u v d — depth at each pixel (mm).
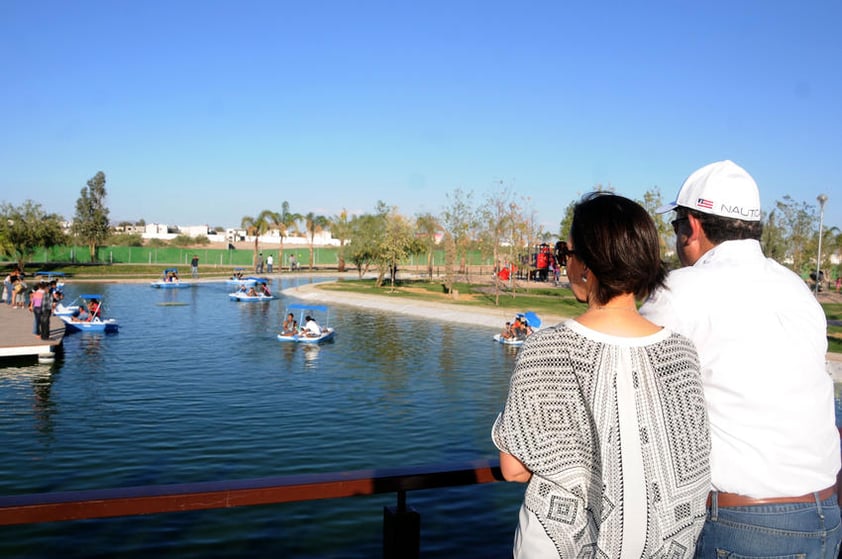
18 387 18078
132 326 31625
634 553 1628
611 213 1801
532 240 50281
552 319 34094
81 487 10734
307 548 8492
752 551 1923
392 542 2676
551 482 1723
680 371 1731
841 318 34344
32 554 8219
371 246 56469
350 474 2578
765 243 38469
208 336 28766
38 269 64812
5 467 11633
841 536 2051
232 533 8891
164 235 124750
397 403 17078
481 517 9562
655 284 1834
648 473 1636
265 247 118625
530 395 1721
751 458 1915
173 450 12766
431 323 34938
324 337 28359
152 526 9070
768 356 1926
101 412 15516
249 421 15000
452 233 55875
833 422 2053
